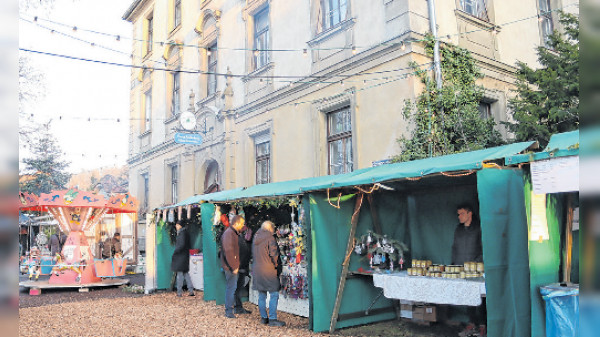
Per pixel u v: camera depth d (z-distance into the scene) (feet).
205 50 54.34
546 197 16.39
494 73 33.96
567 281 15.93
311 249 21.40
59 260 42.78
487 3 35.12
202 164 53.21
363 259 23.04
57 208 40.86
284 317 24.90
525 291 15.34
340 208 22.49
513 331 14.89
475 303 16.55
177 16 63.26
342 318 21.66
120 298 34.01
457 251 20.72
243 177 45.14
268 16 44.01
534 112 27.45
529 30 38.50
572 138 14.89
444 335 19.88
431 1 30.35
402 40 29.53
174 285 38.06
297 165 38.01
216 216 31.14
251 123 44.50
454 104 29.40
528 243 15.46
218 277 30.25
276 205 28.94
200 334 20.94
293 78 39.09
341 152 34.99
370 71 31.99
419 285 18.71
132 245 57.47
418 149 27.94
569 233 16.56
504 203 15.56
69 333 21.81
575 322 13.76
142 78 71.77
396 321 23.21
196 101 55.42
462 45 32.12
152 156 66.39
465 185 22.27
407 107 28.76
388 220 24.04
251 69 45.60
